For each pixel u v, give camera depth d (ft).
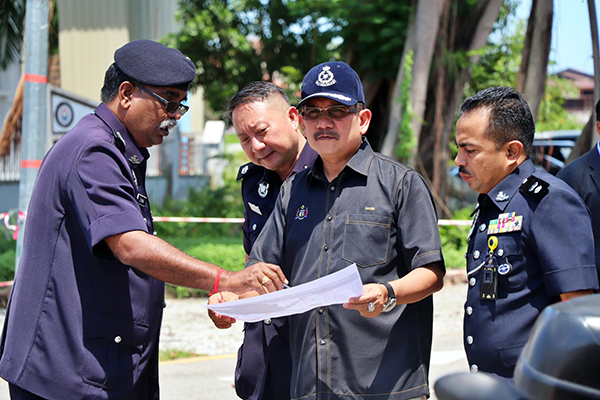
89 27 48.70
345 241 7.63
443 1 36.22
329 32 44.83
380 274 7.55
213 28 51.85
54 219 7.85
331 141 7.70
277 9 51.70
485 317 7.29
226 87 56.24
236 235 43.57
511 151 7.50
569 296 6.72
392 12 40.55
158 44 8.39
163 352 17.98
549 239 6.87
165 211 46.14
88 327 7.79
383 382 7.41
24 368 7.72
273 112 9.55
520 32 39.19
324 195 8.01
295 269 8.04
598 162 8.98
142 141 8.49
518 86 35.17
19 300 7.90
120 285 7.98
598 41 28.25
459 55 37.19
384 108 43.80
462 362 16.89
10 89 55.67
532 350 5.14
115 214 7.49
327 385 7.49
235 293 8.34
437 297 26.04
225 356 17.72
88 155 7.73
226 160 61.46
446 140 39.24
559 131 39.65
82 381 7.70
